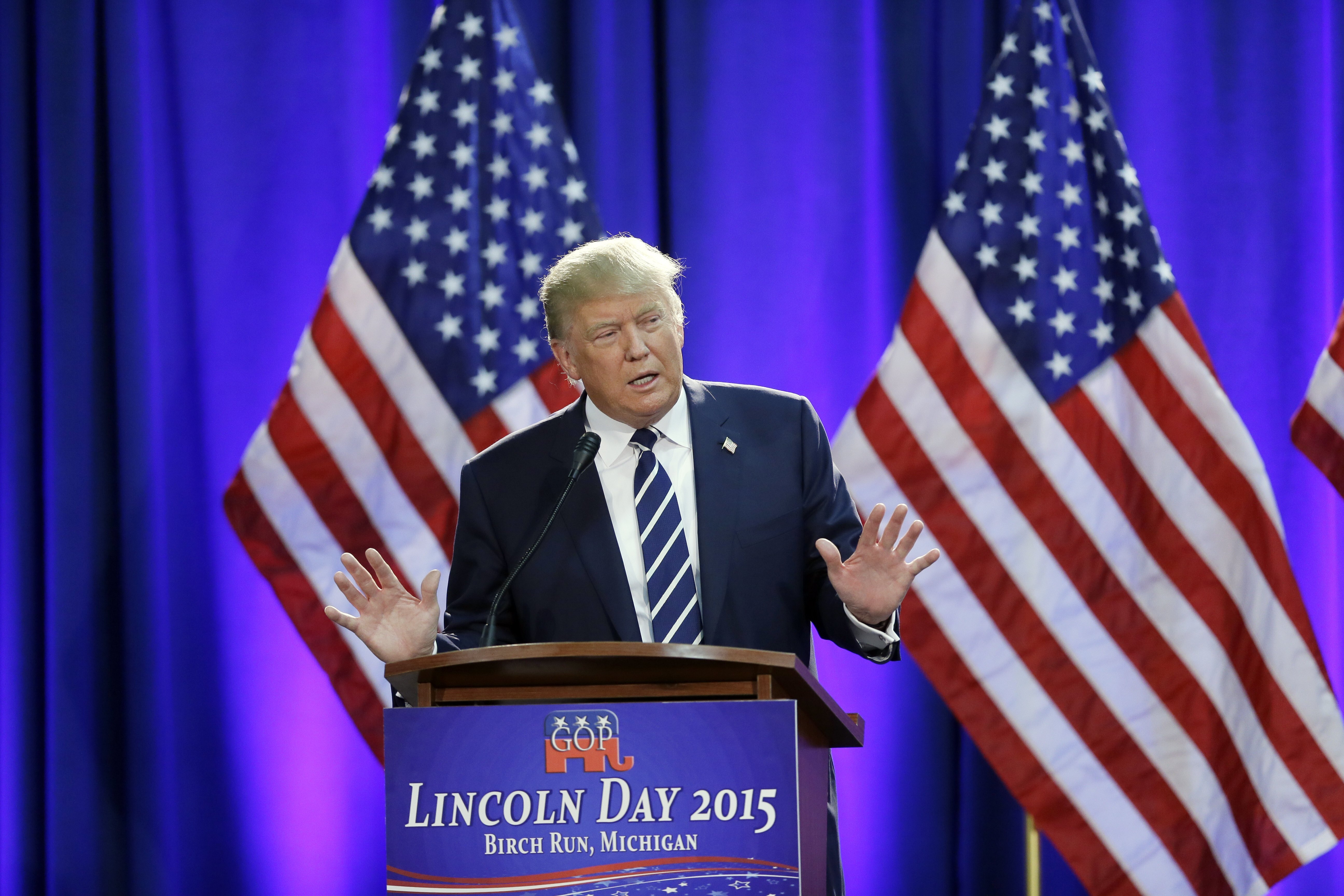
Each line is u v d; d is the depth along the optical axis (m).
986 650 12.18
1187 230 14.14
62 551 13.56
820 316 14.10
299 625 12.62
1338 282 14.22
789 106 14.25
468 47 13.31
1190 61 14.29
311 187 14.23
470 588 7.93
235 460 13.95
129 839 13.38
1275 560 12.06
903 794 13.67
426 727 5.35
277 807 13.75
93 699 13.59
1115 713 12.10
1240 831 11.98
